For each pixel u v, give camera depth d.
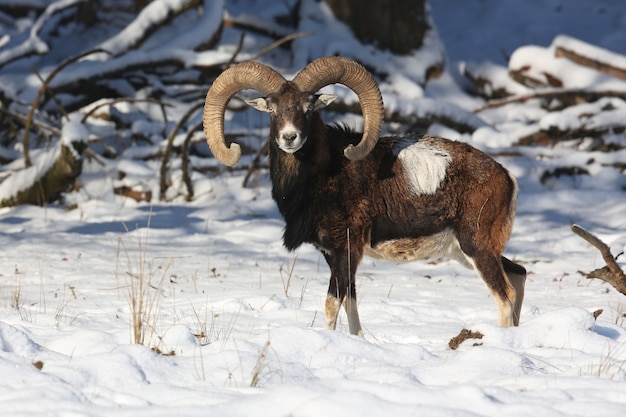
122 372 22.44
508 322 33.34
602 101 82.19
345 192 33.53
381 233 34.09
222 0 81.00
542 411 19.69
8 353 24.27
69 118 71.06
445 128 80.38
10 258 50.25
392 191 33.75
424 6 90.56
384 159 34.09
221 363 23.95
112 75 75.25
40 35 94.31
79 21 90.94
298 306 38.62
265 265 50.69
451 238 34.34
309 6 91.00
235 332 31.47
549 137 79.75
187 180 68.69
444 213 33.84
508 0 115.00
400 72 86.88
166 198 69.25
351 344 25.94
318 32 89.00
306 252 54.88
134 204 68.31
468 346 27.70
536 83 87.25
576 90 83.12
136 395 21.02
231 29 91.88
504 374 23.92
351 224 33.69
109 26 89.31
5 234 57.94
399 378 22.80
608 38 103.88
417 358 25.91
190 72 82.88
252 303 38.22
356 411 18.88
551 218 64.62
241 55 81.25
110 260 50.38
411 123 80.56
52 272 46.38
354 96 74.81
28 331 29.09
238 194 69.38
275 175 33.91
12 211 65.12
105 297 39.38
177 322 33.41
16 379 21.67
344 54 86.69
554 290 44.84
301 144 32.00
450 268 51.28
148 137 77.38
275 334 26.22
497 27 109.88
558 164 75.38
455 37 108.88
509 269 34.81
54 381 21.62
